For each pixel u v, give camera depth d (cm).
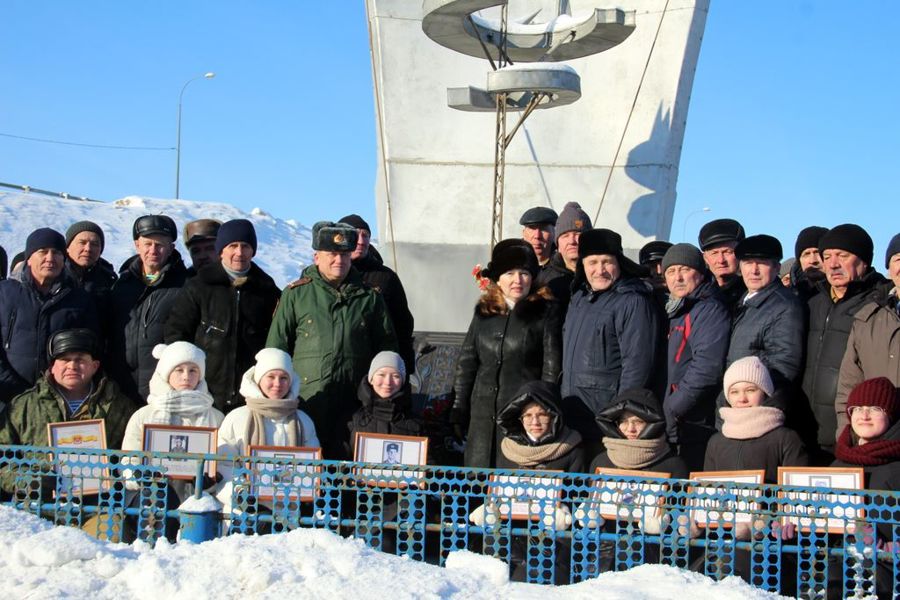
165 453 503
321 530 466
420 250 1109
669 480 482
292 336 666
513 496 492
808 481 498
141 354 698
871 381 544
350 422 634
